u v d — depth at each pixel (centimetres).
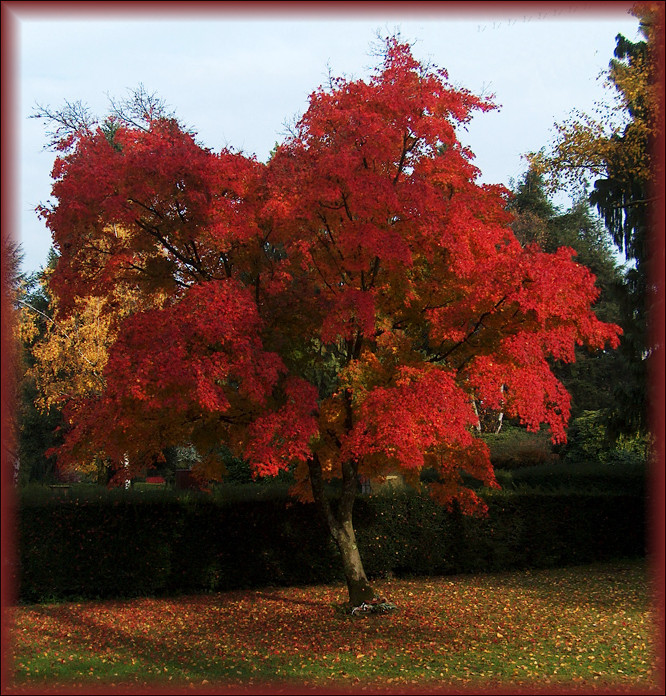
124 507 1333
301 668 818
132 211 908
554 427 897
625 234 2038
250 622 1087
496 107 959
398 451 905
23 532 1271
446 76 957
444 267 1034
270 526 1417
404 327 1123
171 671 811
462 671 796
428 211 936
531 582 1432
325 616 1114
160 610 1195
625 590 1305
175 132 981
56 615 1146
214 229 938
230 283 916
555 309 897
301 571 1428
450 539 1555
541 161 1570
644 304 1927
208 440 1108
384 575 1491
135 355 859
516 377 891
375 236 891
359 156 906
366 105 927
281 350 1023
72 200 880
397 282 1040
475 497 1203
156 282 1018
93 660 859
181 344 841
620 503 1769
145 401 914
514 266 900
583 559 1705
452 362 1072
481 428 3225
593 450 2561
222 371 854
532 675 775
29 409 3080
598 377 3972
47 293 2580
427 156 986
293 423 916
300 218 950
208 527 1380
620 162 1562
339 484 1988
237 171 980
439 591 1326
